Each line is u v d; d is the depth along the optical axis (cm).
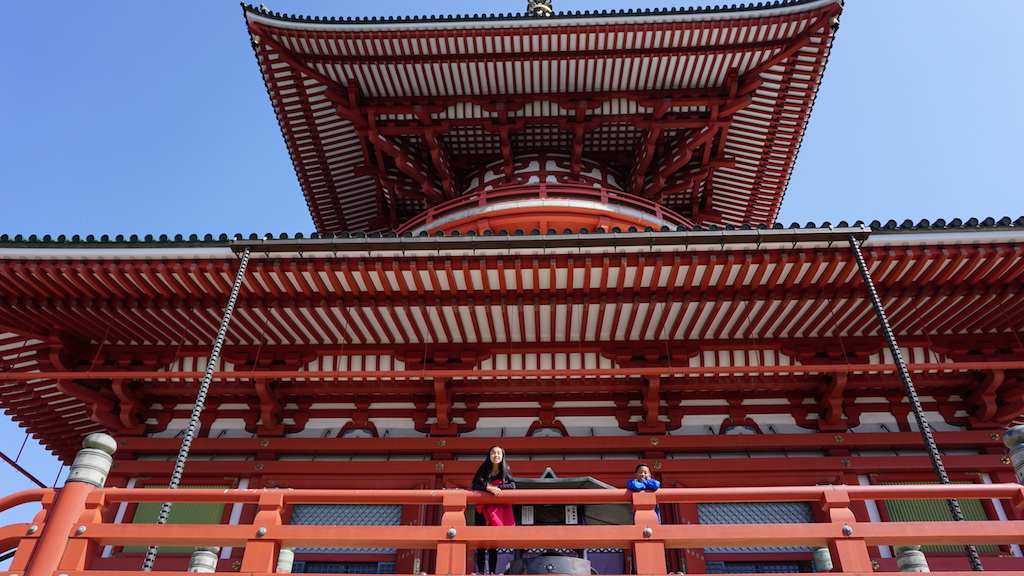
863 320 1387
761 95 2005
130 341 1483
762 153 2181
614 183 2273
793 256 1182
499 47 1866
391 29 1812
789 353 1457
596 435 1489
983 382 1444
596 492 779
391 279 1275
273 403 1487
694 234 1153
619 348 1467
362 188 2362
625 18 1780
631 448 1462
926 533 742
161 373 1346
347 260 1220
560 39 1834
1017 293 1265
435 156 2109
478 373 1385
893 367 1252
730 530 746
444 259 1224
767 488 773
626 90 2002
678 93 1992
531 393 1522
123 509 1421
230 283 1272
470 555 1205
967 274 1229
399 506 1422
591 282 1295
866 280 1061
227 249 1199
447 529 760
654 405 1466
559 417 1527
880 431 1473
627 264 1210
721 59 1888
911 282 1261
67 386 1429
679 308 1341
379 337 1473
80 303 1326
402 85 1986
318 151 2200
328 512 1423
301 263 1225
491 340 1483
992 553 1338
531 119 2072
